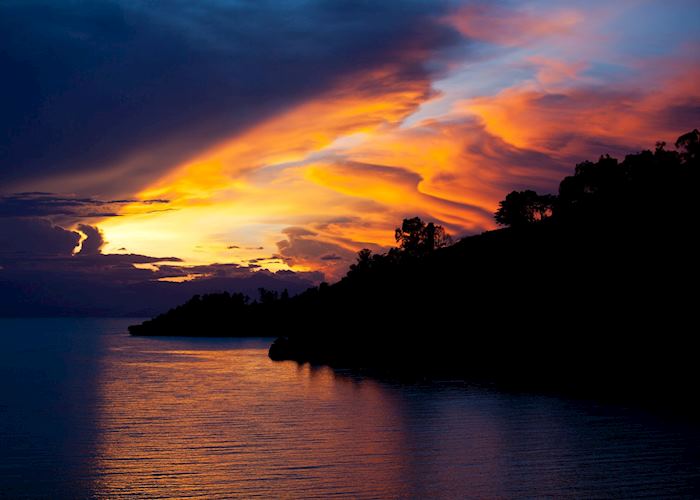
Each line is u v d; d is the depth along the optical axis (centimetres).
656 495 2139
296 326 14675
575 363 6788
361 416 3853
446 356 8588
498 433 3209
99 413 4206
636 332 7138
